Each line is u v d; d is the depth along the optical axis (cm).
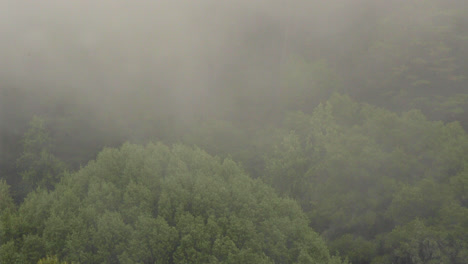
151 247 4466
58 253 4275
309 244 4725
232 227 4716
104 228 4428
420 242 4834
